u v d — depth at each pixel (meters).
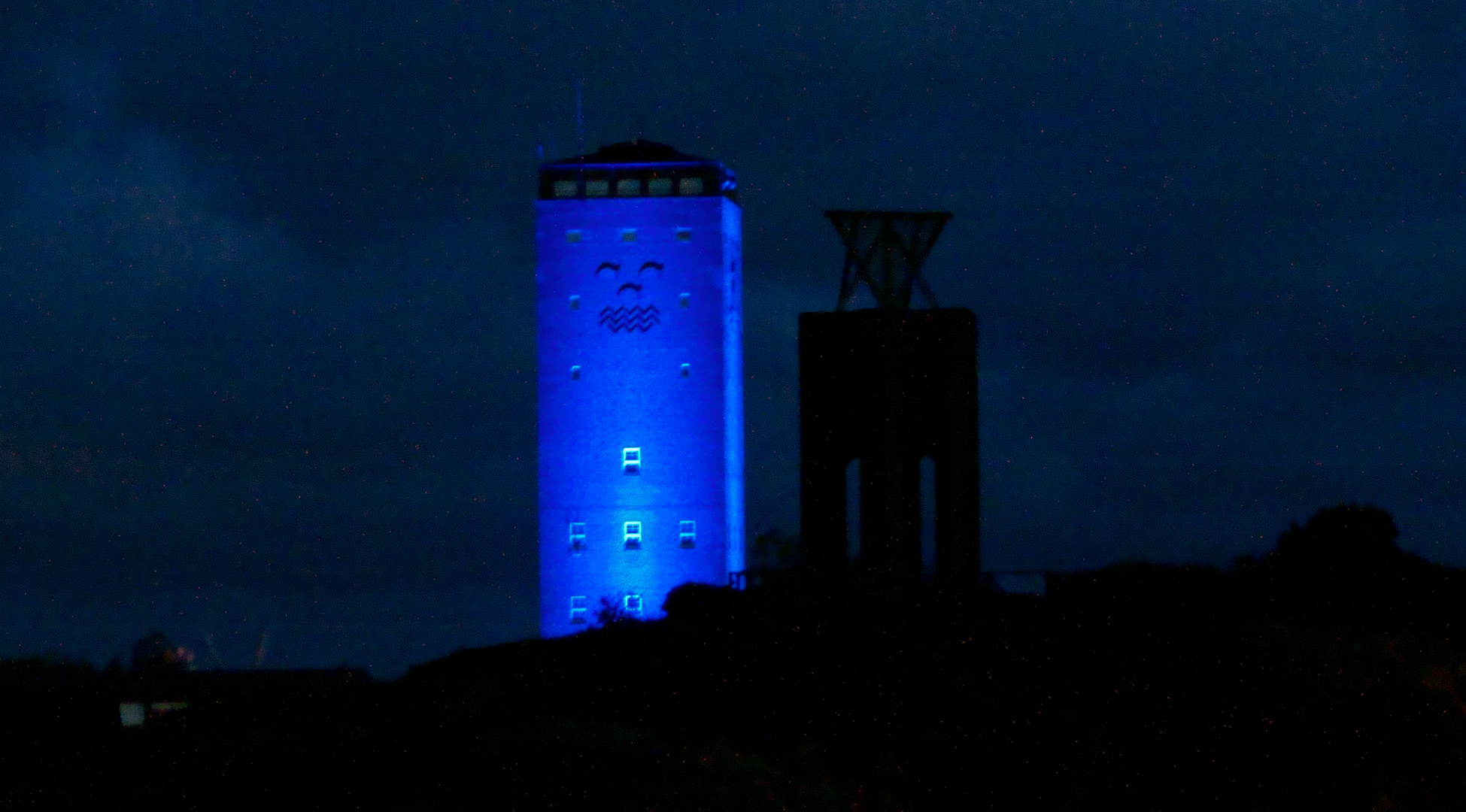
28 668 192.62
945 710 150.38
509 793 131.12
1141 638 162.50
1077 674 154.88
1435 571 175.25
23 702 182.12
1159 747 143.62
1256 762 141.38
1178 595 174.88
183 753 144.25
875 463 198.38
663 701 156.88
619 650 172.25
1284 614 170.25
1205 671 153.88
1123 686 152.25
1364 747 142.12
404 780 135.25
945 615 175.75
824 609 180.25
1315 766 140.50
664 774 135.12
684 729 150.00
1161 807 137.00
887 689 154.75
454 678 170.12
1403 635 161.00
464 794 131.38
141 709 187.38
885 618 175.75
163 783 137.50
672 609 190.00
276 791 134.12
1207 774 139.88
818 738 146.75
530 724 148.88
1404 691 148.88
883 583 189.62
